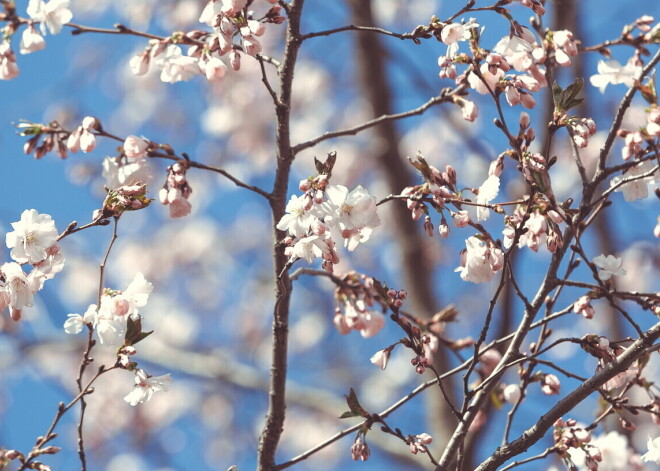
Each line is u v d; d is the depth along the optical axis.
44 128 5.50
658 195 5.11
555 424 4.88
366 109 11.66
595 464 4.80
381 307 6.05
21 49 5.05
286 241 4.70
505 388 5.76
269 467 5.39
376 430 10.45
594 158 12.80
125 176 5.21
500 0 4.95
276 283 5.36
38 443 4.77
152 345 12.08
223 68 5.11
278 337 5.41
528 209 4.59
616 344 4.83
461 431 4.89
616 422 8.62
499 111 4.72
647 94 4.98
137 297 4.75
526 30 4.98
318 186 4.50
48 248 4.51
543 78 4.93
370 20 11.41
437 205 4.75
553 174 13.34
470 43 4.88
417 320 6.19
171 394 15.16
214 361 11.67
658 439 5.12
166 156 5.26
